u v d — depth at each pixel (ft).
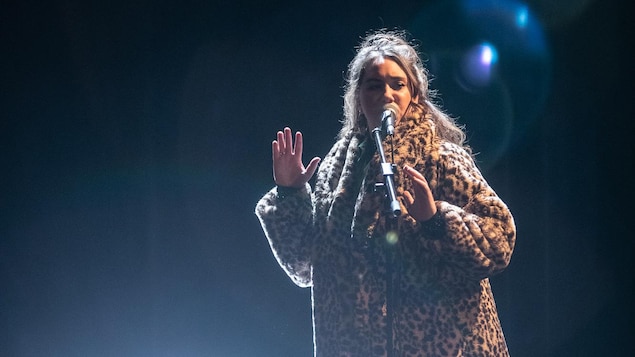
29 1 30.55
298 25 30.09
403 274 12.35
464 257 11.91
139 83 31.07
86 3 30.71
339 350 12.46
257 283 30.71
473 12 28.25
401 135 13.01
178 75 30.94
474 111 28.22
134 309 31.04
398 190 12.52
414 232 12.44
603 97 27.50
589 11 27.43
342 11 29.60
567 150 27.89
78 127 31.19
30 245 31.24
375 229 12.46
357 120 13.85
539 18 27.78
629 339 27.48
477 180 12.66
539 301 28.32
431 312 12.23
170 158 31.12
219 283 30.83
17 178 31.17
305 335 30.25
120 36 30.89
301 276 13.98
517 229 28.35
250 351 30.42
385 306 12.36
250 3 30.40
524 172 28.25
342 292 12.53
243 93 30.60
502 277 28.63
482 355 12.21
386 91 13.21
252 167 30.73
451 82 28.25
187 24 30.73
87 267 31.22
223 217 30.89
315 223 13.17
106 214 31.24
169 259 31.09
